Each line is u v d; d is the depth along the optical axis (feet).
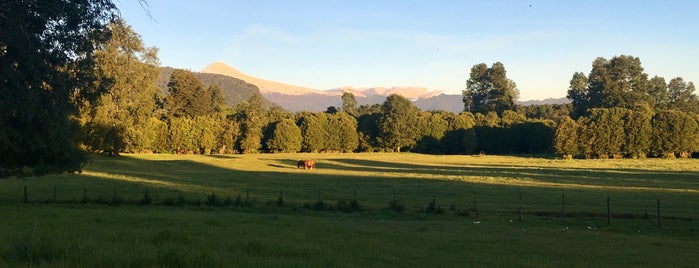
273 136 404.98
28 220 53.57
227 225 55.52
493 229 67.41
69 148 88.02
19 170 85.05
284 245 37.83
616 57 455.22
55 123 76.48
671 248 52.80
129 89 222.48
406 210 89.35
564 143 345.51
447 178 174.19
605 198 113.09
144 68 227.61
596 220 79.46
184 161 264.72
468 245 48.49
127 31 211.41
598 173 197.16
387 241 48.93
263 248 36.17
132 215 62.39
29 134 75.10
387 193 125.80
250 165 255.91
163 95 382.83
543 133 408.46
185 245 35.88
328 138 425.69
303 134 418.92
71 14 71.20
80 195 106.01
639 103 419.74
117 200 89.66
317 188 138.10
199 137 357.61
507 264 35.91
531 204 102.17
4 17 63.67
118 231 43.42
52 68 72.95
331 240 46.93
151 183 141.59
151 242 36.83
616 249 49.88
